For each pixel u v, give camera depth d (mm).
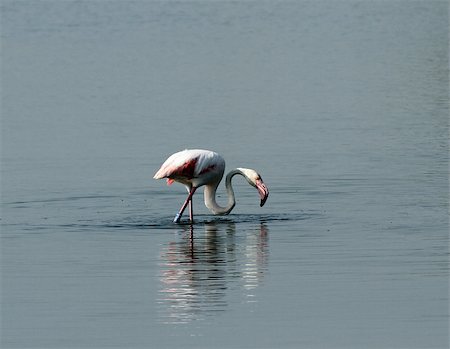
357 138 27875
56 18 62562
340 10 69125
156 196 20969
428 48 50219
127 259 15836
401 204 19766
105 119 31438
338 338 12148
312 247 16453
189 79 40219
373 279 14484
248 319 12812
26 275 14938
